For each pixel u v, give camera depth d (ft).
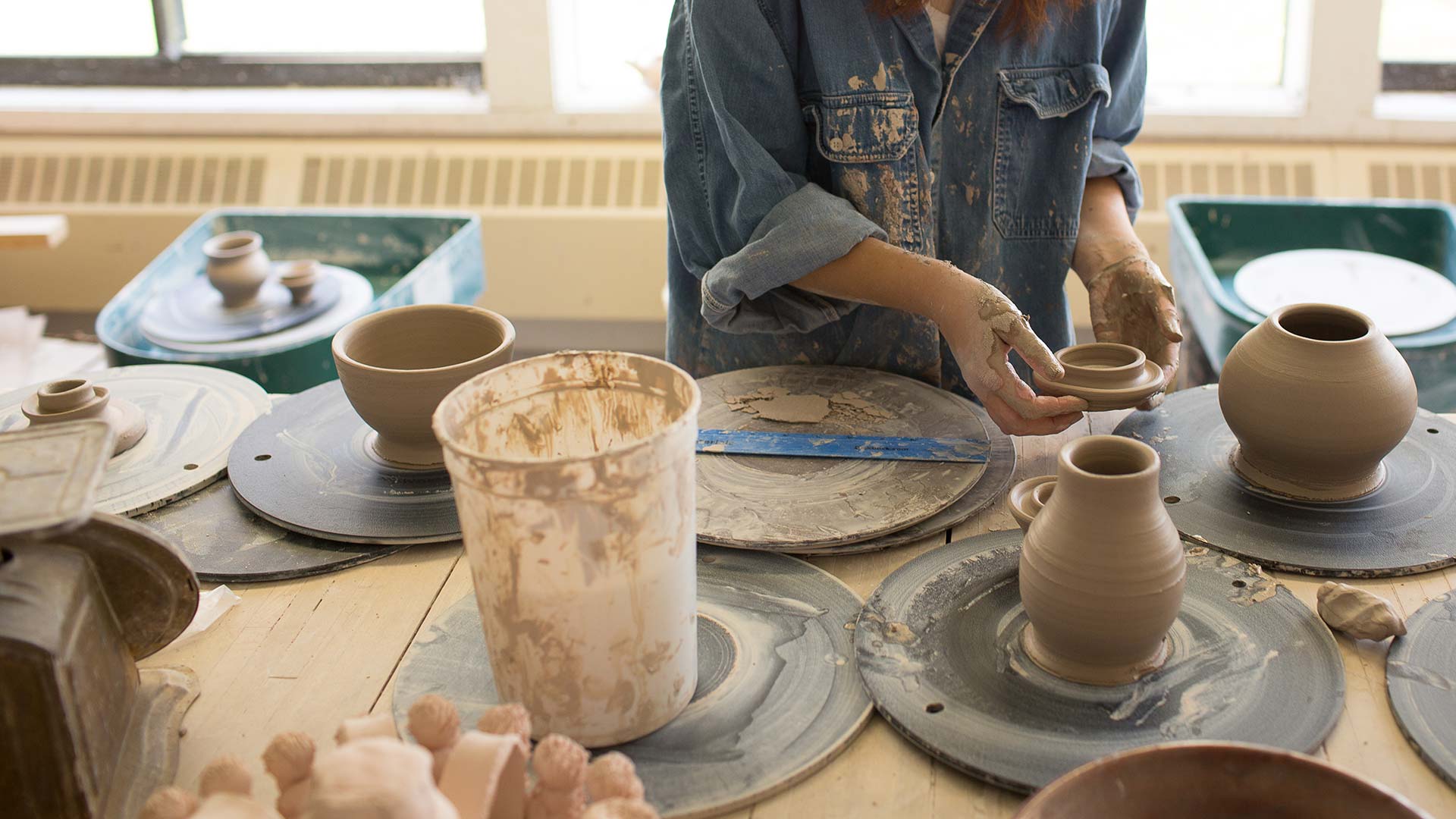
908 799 2.80
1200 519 3.84
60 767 2.65
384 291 9.66
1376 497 3.90
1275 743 2.83
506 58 11.44
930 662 3.19
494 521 2.68
